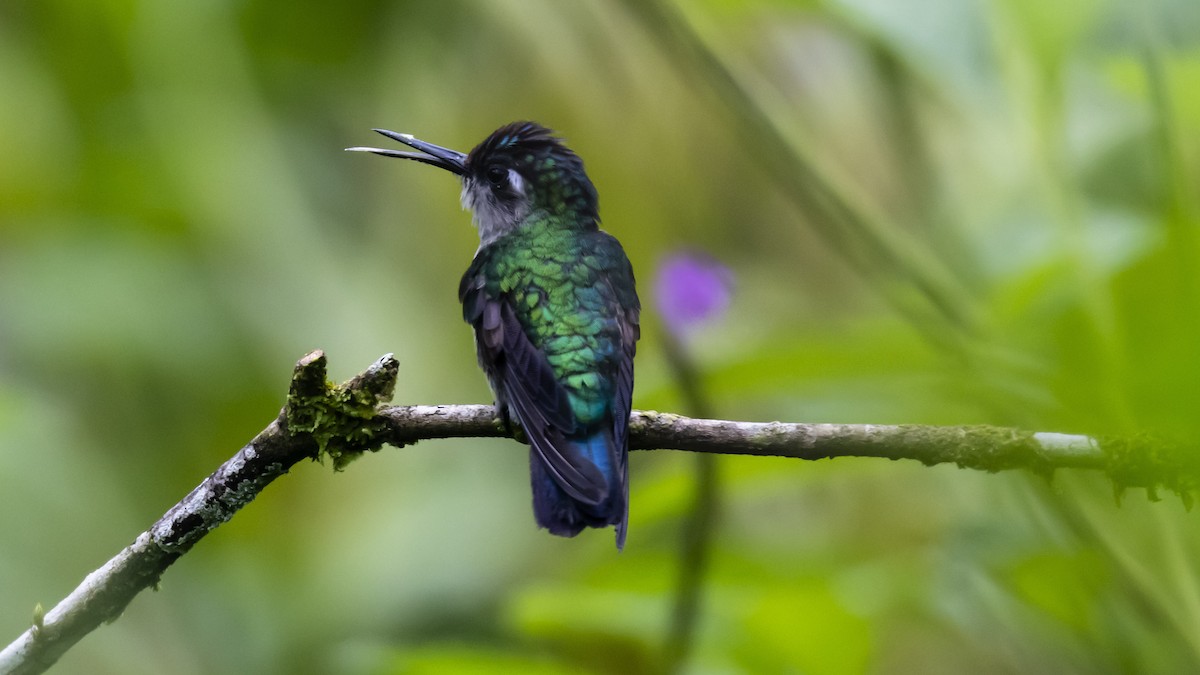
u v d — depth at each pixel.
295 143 16.09
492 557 14.55
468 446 15.52
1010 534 7.39
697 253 7.18
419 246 15.80
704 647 7.34
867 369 5.95
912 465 9.20
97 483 14.82
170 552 6.43
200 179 15.86
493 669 7.21
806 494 10.59
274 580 14.60
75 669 13.73
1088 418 5.14
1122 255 5.71
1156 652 6.51
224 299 15.49
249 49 16.05
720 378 6.42
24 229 15.71
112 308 15.17
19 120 16.02
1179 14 5.90
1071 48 5.82
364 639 13.92
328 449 6.49
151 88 15.91
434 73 15.59
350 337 15.30
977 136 8.36
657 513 7.34
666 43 8.18
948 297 6.57
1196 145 5.61
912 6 6.20
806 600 7.14
